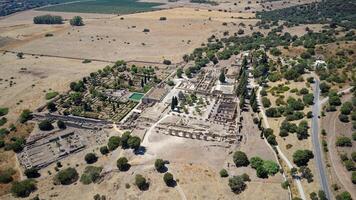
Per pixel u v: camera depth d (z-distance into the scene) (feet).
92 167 593.42
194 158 611.88
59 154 651.66
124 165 587.68
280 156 604.08
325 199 490.08
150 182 554.46
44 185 572.10
